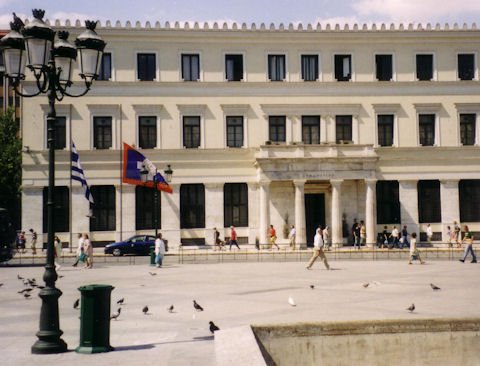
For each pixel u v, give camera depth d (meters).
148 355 13.90
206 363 13.05
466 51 57.47
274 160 52.59
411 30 56.72
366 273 32.94
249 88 55.72
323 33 56.12
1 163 70.44
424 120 57.28
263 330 12.64
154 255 39.88
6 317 19.70
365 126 56.50
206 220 54.66
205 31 55.25
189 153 54.81
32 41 14.59
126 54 54.78
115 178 53.94
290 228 55.16
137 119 54.69
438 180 57.09
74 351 14.42
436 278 30.03
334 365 12.84
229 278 31.08
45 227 53.53
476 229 57.22
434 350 13.07
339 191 53.12
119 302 20.91
